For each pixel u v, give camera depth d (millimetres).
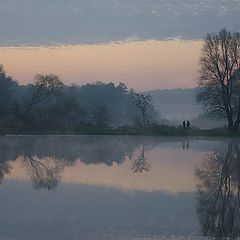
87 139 62531
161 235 12367
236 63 83375
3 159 32969
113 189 19859
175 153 39844
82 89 193750
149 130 80250
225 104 83375
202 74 85250
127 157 35500
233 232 12805
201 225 13500
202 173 25781
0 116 94250
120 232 12578
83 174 24828
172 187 20578
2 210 15289
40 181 22141
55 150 41469
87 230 12727
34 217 14273
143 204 16547
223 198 17938
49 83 104750
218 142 58719
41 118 90312
